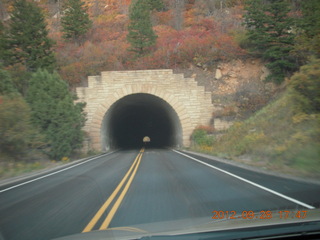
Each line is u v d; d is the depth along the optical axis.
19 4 34.25
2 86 21.22
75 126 26.16
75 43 48.56
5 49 33.41
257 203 7.02
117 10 63.88
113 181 11.55
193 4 60.00
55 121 23.34
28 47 34.22
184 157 21.88
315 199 7.25
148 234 4.38
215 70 36.69
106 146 37.34
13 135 17.94
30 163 20.33
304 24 17.62
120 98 33.84
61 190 10.17
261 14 32.31
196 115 33.91
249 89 33.41
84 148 31.53
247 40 36.59
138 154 27.28
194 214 6.24
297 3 34.84
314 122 14.76
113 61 40.69
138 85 33.91
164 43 43.06
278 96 30.02
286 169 12.54
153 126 56.66
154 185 10.20
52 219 6.49
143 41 42.12
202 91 34.19
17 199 9.02
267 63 34.38
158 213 6.48
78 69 38.81
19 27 33.88
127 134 56.44
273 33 31.84
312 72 13.88
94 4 68.25
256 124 24.25
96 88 33.81
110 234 4.56
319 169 11.01
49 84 24.67
